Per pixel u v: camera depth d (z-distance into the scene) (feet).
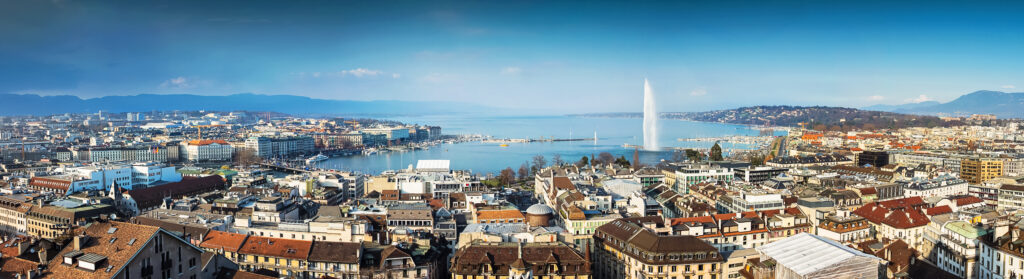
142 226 562.25
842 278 620.49
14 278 537.24
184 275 591.37
